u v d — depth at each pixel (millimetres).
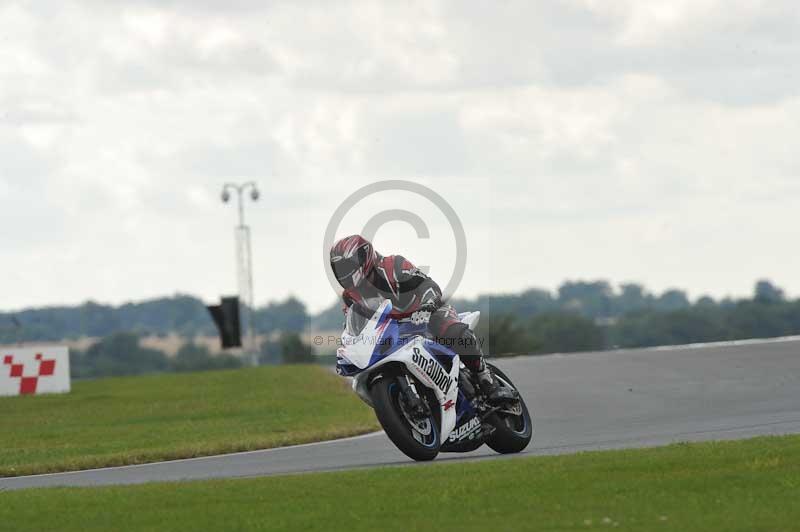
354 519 26703
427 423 37438
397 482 30844
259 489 30969
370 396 37375
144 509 29141
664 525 24875
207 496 30344
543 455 36188
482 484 29781
